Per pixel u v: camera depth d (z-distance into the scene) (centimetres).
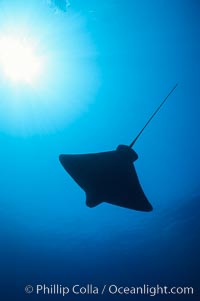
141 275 747
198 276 684
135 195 354
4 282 807
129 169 379
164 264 760
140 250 855
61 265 877
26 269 870
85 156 398
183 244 805
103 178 366
